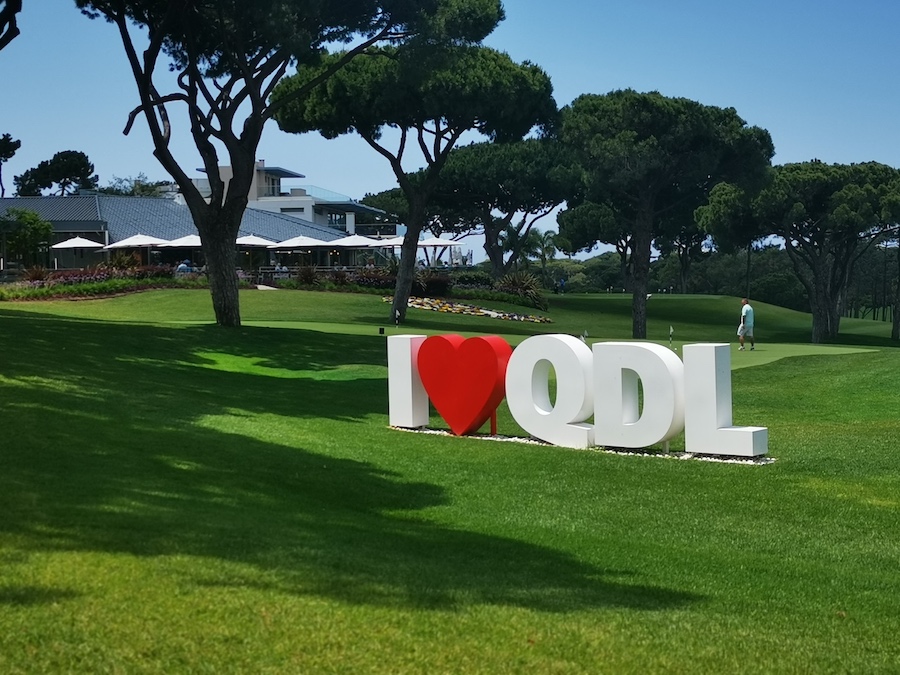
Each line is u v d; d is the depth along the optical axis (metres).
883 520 9.99
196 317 39.94
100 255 66.50
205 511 8.13
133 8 27.86
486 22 31.59
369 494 10.56
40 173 113.25
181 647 4.82
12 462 9.29
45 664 4.54
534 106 41.97
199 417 14.03
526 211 67.81
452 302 53.56
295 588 5.85
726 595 7.04
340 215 100.62
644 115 47.75
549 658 5.01
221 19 27.44
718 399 13.36
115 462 9.93
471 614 5.63
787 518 10.10
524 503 10.70
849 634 6.06
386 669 4.74
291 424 14.77
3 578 5.60
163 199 74.62
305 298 48.00
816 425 16.97
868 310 111.00
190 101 28.30
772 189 57.38
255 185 96.62
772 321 69.69
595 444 14.21
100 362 19.11
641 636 5.52
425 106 39.03
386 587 6.09
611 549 8.56
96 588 5.52
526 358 14.71
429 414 17.81
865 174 59.97
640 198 50.53
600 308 67.00
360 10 29.66
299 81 41.25
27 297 42.94
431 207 71.44
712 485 11.70
